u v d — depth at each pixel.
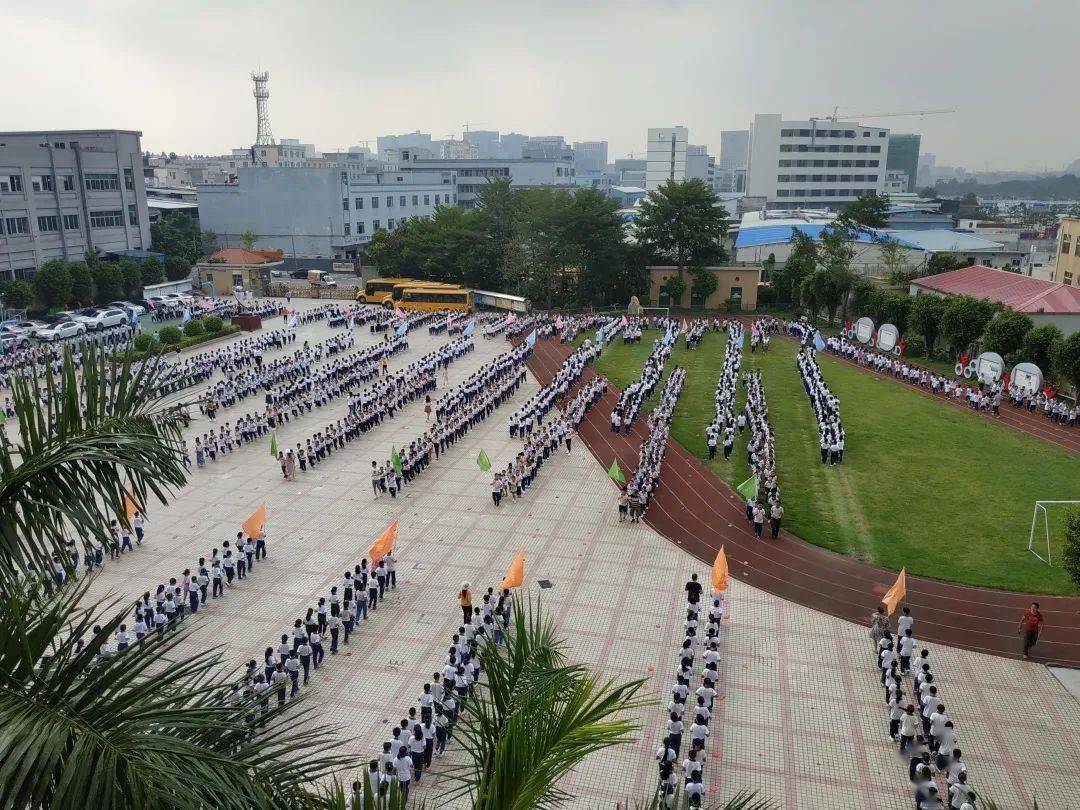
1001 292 73.38
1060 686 25.30
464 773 21.36
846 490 40.91
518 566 27.33
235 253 107.50
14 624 6.14
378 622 28.77
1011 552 34.03
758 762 21.98
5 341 69.06
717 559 27.78
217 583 30.31
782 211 166.00
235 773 6.41
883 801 20.58
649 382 58.94
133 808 5.61
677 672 25.06
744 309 97.12
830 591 31.14
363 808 7.10
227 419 53.22
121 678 6.54
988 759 22.02
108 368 8.23
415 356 72.56
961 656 26.97
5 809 5.30
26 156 85.62
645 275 98.12
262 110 195.75
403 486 41.62
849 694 24.94
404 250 104.44
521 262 96.81
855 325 78.88
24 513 6.97
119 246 99.44
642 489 38.50
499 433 50.91
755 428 46.94
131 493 7.54
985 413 54.22
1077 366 51.00
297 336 81.12
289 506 39.00
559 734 7.88
